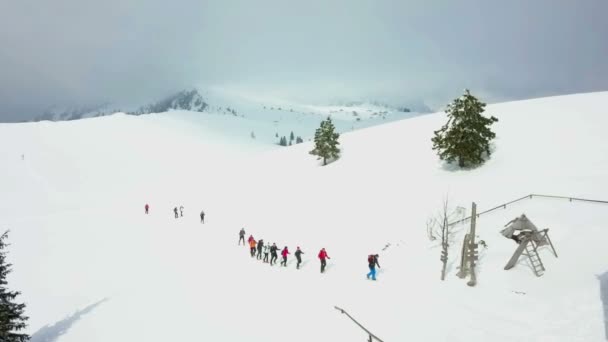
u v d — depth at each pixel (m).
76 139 98.50
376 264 18.73
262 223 36.81
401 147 53.34
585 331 10.59
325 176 51.50
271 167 67.25
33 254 27.86
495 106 54.62
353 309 14.66
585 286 12.89
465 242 16.41
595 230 16.73
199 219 41.84
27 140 89.88
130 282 21.34
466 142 37.47
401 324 12.95
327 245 26.83
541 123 42.00
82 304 18.75
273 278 20.23
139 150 102.56
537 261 15.62
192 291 18.84
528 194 25.58
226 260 24.97
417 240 23.02
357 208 35.22
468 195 29.88
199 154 111.06
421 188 36.28
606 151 30.77
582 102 45.31
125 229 36.66
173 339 13.70
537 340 10.78
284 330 13.46
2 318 14.50
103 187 73.56
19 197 61.59
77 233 34.69
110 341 14.23
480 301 13.91
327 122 58.81
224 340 13.16
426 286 16.14
